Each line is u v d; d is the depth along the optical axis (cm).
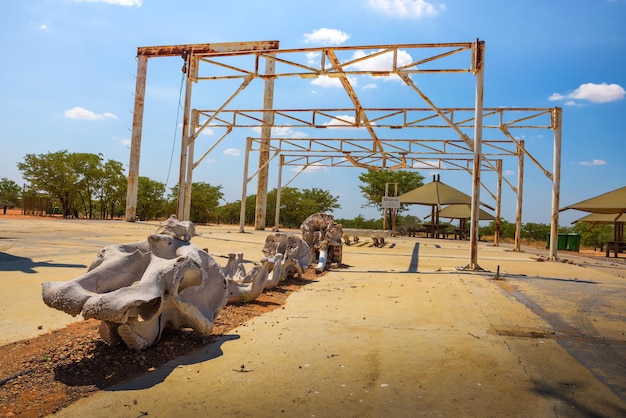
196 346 430
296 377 355
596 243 3688
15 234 1399
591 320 580
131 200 2505
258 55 1238
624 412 302
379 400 313
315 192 5212
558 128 1551
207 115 1761
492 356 416
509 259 1537
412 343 455
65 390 315
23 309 529
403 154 2302
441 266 1216
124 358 374
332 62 1227
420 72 1119
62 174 3497
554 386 346
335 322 545
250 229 3022
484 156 2139
